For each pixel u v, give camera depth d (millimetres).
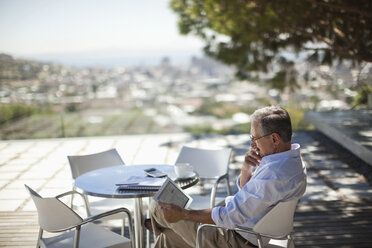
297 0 4945
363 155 5074
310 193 4445
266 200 2092
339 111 7949
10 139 7938
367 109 8031
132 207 3062
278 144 2176
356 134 5828
